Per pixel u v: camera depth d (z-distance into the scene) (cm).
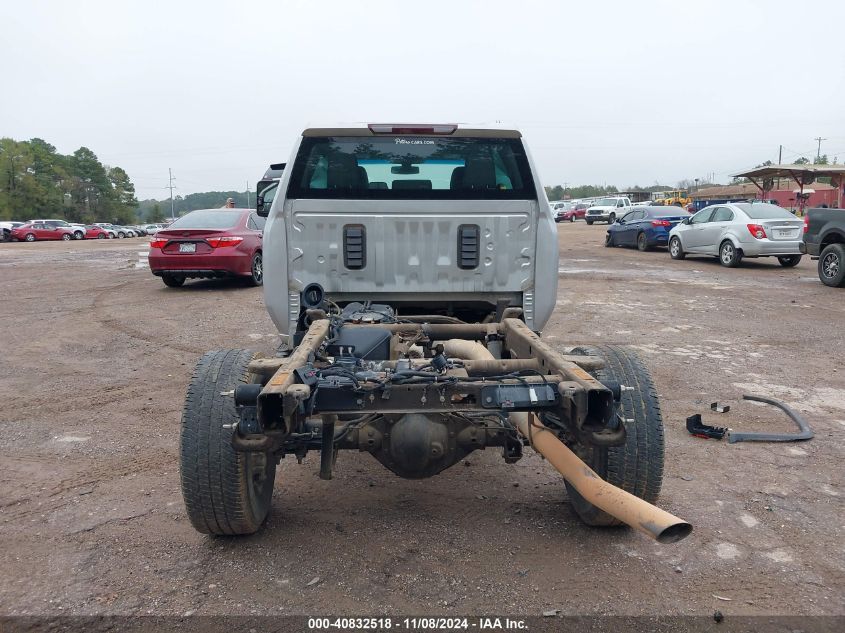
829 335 887
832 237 1306
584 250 2253
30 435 536
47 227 4669
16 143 10856
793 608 308
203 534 376
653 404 358
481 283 479
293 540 368
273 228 467
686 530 258
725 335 890
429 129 468
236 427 294
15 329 943
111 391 657
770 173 4203
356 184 481
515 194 474
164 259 1277
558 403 310
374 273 474
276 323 479
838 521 391
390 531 378
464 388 309
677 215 2186
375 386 308
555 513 399
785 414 580
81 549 361
